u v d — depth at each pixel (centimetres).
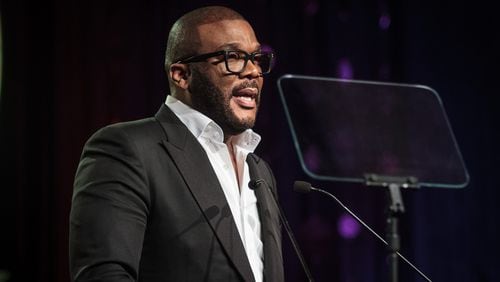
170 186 605
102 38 1232
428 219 1334
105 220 561
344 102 888
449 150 905
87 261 549
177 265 585
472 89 1345
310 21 1345
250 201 673
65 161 1194
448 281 1320
